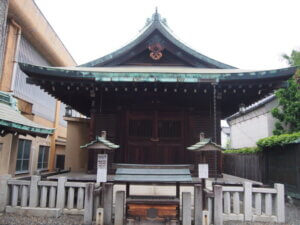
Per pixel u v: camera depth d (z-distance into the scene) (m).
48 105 13.94
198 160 7.70
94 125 8.02
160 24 8.12
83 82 6.91
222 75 6.55
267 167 9.56
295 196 7.54
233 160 13.21
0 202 5.43
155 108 8.12
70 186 5.48
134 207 4.61
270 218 5.21
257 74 6.52
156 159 7.86
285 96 11.93
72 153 11.14
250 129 16.31
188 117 8.08
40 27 11.18
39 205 5.59
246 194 5.29
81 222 4.88
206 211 4.56
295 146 7.73
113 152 7.84
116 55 8.36
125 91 7.70
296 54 12.58
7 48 9.29
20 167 10.55
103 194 4.68
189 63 8.55
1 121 4.59
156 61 8.74
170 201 4.65
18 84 10.44
